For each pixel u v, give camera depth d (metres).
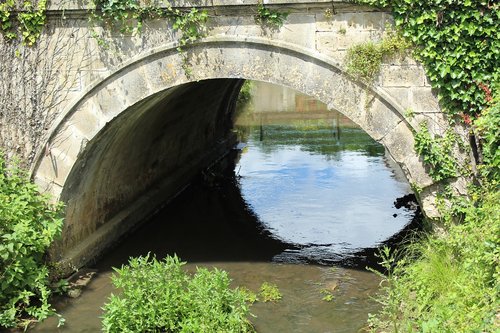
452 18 8.78
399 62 9.17
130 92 10.13
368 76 9.26
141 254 12.35
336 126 25.33
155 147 14.70
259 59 9.64
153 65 9.97
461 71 8.88
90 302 10.29
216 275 9.18
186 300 8.86
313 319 9.59
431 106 9.16
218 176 18.25
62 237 10.85
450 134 9.13
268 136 23.86
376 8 9.09
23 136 10.55
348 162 19.48
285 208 15.15
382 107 9.34
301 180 17.58
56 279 10.54
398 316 8.70
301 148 21.69
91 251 11.71
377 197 15.70
